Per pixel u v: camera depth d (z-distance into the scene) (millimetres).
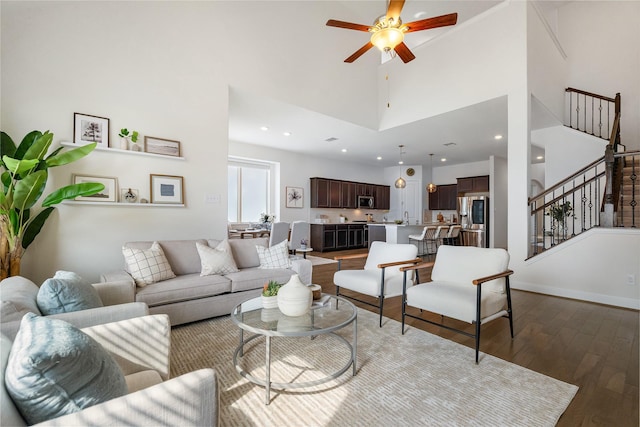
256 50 4320
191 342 2479
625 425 1532
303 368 2074
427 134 6309
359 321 2998
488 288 2637
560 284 3912
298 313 1979
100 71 3191
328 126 5777
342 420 1558
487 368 2090
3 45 2734
